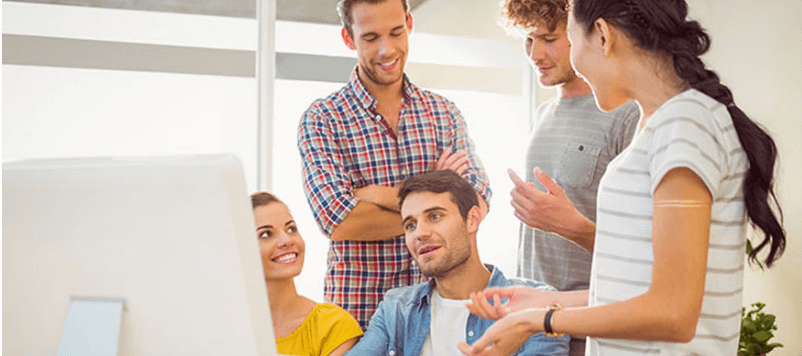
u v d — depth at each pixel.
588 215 2.51
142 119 3.67
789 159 3.86
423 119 2.85
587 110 2.54
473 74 3.94
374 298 2.76
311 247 3.71
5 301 1.01
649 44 1.36
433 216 2.28
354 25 2.78
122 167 0.94
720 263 1.34
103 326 0.97
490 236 3.98
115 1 3.64
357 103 2.79
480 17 3.95
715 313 1.35
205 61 3.72
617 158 1.45
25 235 0.98
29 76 3.57
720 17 4.15
